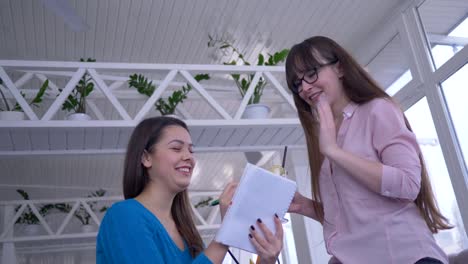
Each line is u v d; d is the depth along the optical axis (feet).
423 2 12.61
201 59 15.60
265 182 4.30
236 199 4.23
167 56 15.29
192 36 14.35
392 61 13.75
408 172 3.80
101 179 25.35
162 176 4.91
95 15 13.26
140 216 4.43
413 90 12.72
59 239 20.48
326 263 13.09
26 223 23.67
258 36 14.43
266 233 4.22
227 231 4.17
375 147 4.08
